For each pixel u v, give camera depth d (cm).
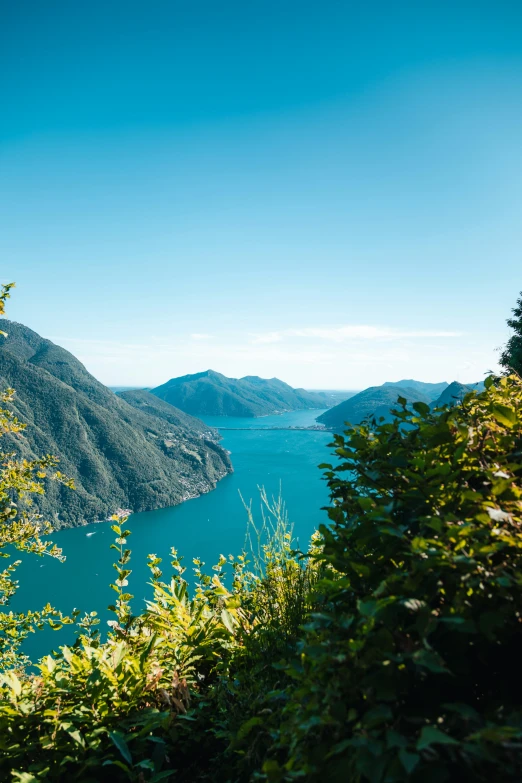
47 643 5559
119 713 233
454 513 153
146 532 10225
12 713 217
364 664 117
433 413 214
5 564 8169
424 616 116
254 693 230
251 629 287
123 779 212
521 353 1919
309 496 9644
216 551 7994
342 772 112
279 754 179
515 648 130
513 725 100
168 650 279
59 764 206
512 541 130
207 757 238
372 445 204
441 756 106
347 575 160
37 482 766
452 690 126
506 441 174
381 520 139
